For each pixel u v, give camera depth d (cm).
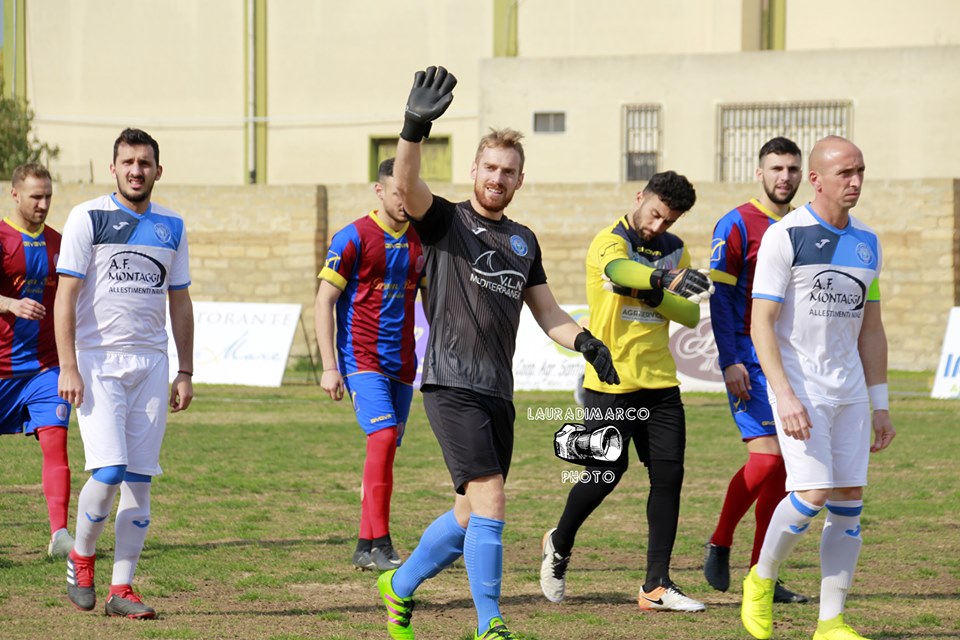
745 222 1484
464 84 7206
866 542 1819
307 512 2048
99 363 1328
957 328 4269
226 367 4634
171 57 7512
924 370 5278
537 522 1973
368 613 1348
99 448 1310
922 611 1379
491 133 1167
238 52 7456
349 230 1692
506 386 1159
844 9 7050
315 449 2873
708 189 5375
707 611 1381
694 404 3984
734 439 3100
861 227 1234
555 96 6556
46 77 7600
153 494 2216
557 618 1333
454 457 1134
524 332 4512
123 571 1336
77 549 1341
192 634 1236
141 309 1352
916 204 5288
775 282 1204
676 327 4481
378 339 1698
